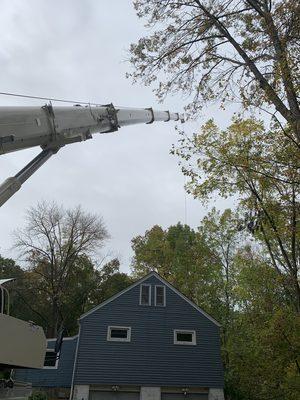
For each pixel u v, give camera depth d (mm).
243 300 23594
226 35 13391
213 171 14680
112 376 24453
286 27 10664
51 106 10531
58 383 26312
